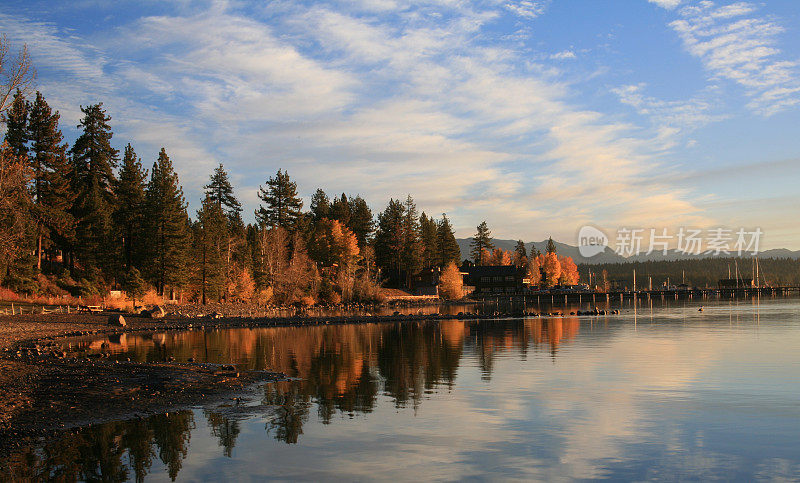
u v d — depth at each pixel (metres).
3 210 37.91
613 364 27.62
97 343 41.22
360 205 150.50
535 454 13.25
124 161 81.81
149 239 78.62
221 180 127.62
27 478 11.84
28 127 70.44
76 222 73.69
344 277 115.50
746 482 11.38
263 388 21.81
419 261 147.12
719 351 32.59
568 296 166.25
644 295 181.38
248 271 96.56
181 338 45.72
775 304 111.56
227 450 13.66
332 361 30.30
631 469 12.18
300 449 13.70
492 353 33.25
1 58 32.66
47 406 18.05
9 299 62.00
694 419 16.38
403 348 36.94
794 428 15.30
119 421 16.48
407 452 13.43
